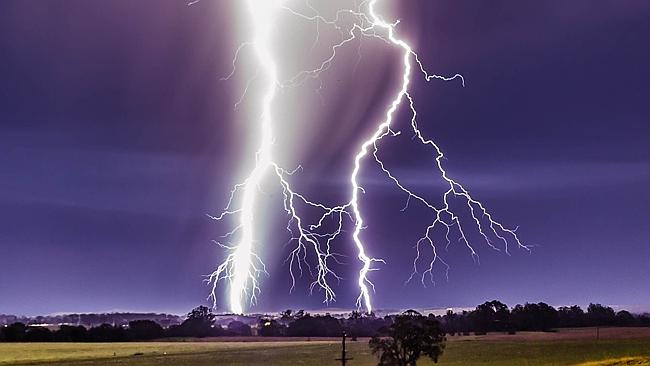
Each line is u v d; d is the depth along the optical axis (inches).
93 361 2454.5
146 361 2412.6
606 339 2945.4
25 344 3649.1
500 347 2600.9
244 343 3550.7
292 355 2474.2
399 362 1451.8
